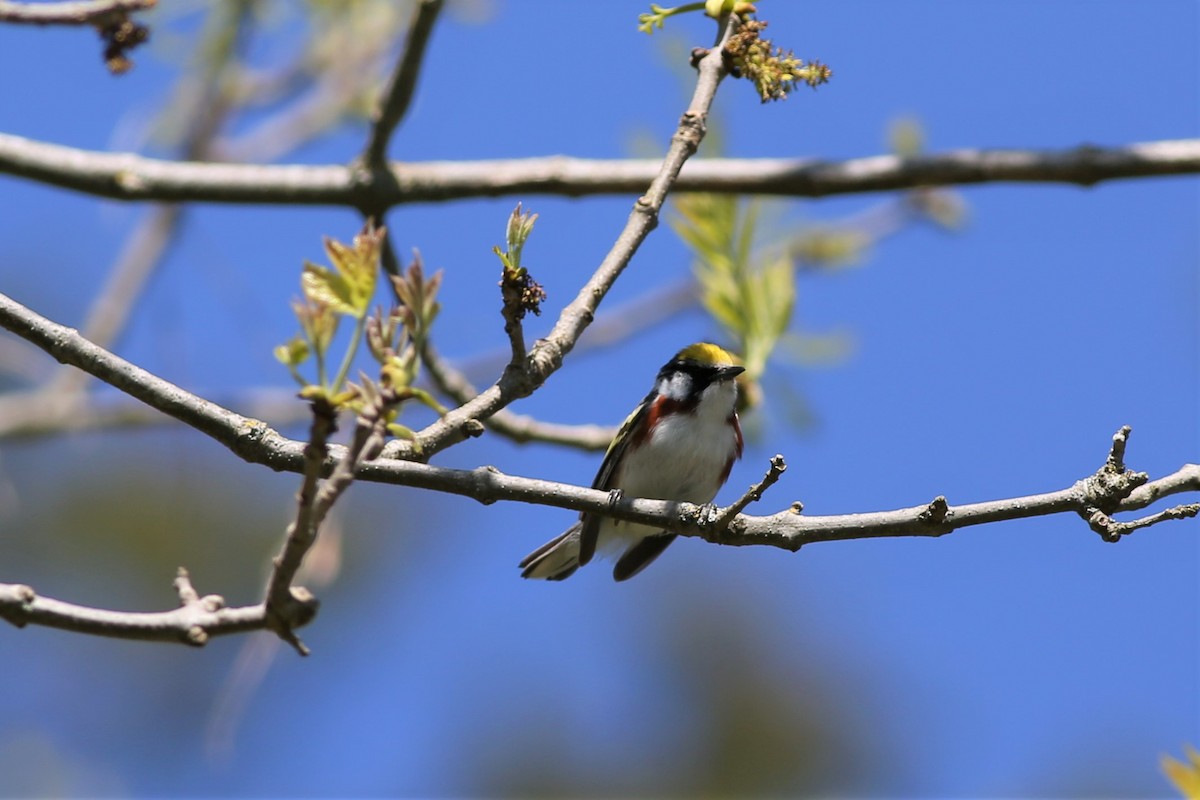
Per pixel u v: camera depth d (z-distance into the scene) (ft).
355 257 16.48
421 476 21.22
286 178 35.65
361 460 17.13
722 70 24.76
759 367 32.35
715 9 25.05
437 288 16.88
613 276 23.18
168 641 18.25
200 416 20.66
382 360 16.67
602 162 35.96
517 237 20.86
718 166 35.37
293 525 17.28
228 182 35.83
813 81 24.50
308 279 16.52
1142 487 20.26
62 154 35.81
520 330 21.31
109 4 26.14
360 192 35.63
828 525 21.22
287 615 18.19
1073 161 34.17
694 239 32.73
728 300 32.89
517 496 21.70
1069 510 20.45
